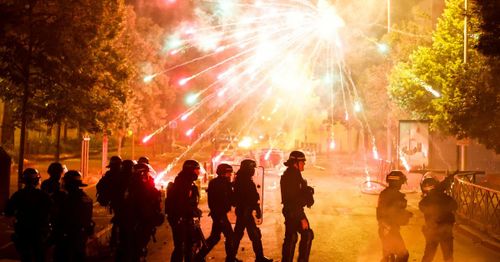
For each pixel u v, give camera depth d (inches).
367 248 482.3
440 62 869.8
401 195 359.6
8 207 329.4
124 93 852.6
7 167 596.4
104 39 771.4
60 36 605.3
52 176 352.8
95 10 682.2
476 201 597.6
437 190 370.6
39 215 328.5
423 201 372.2
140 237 393.4
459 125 677.9
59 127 821.9
